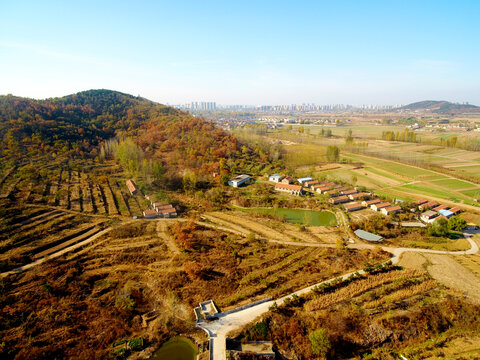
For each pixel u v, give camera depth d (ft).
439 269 239.91
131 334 171.12
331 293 206.69
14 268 218.79
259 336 171.73
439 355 166.20
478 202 399.85
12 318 172.35
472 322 187.52
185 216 343.67
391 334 176.76
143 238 278.26
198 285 215.31
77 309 185.98
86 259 239.50
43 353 151.74
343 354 167.53
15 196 314.76
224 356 155.94
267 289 213.05
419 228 325.21
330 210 379.14
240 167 545.85
